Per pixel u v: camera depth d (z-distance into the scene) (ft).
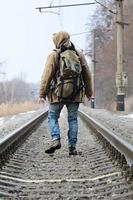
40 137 58.80
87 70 40.32
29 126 62.95
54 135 40.32
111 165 34.19
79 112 116.88
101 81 339.77
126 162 31.45
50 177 31.42
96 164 36.01
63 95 39.14
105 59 343.05
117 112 126.21
